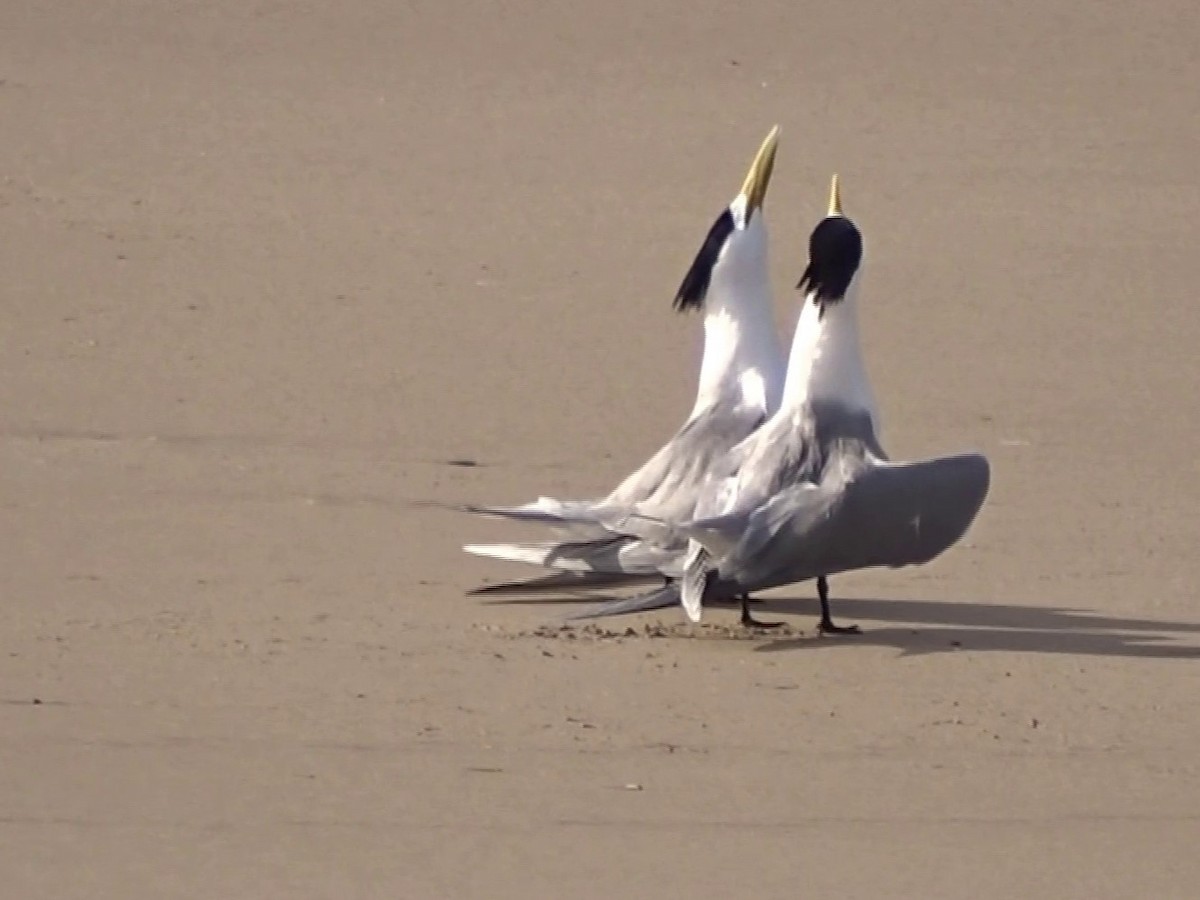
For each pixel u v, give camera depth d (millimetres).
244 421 18938
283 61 34938
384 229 26359
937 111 33531
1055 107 34000
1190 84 35500
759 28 37781
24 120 30703
